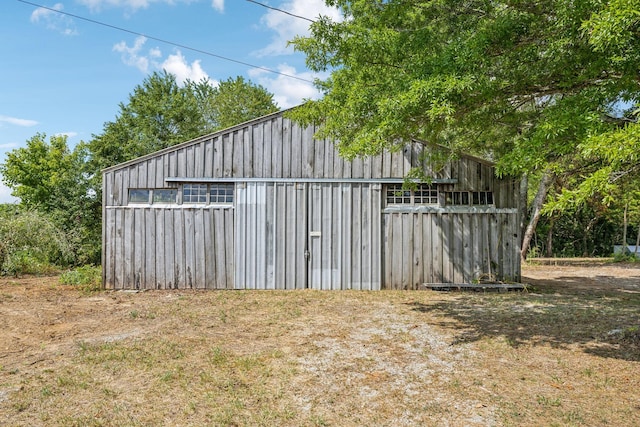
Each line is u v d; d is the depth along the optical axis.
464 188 10.17
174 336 5.88
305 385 4.14
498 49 5.35
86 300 8.68
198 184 10.14
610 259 21.25
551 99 7.29
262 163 10.13
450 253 10.15
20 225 12.35
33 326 6.54
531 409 3.62
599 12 4.12
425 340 5.70
